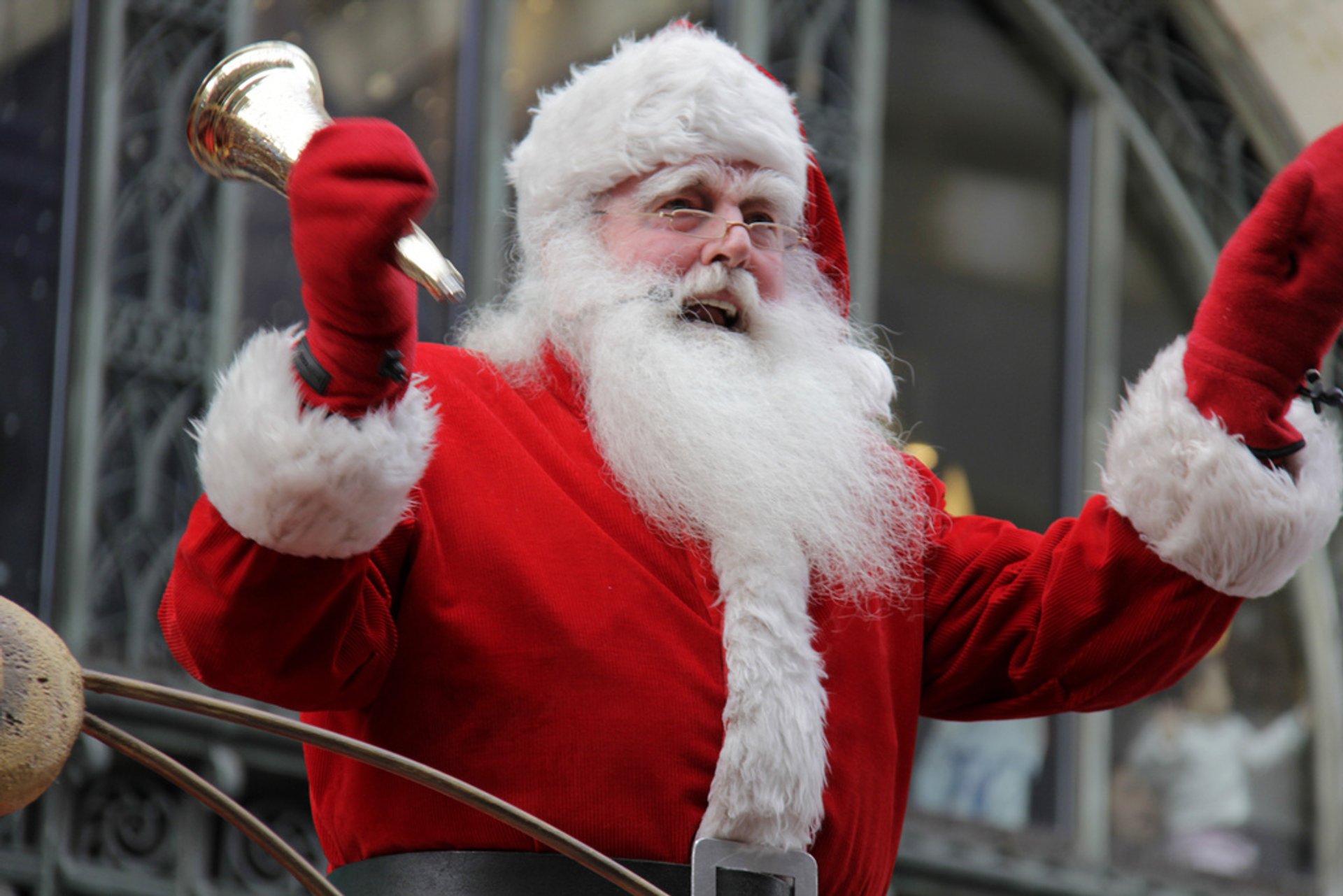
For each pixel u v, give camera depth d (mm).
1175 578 7016
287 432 5801
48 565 18234
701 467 6914
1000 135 24297
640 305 7355
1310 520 6777
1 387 18391
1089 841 22438
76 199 18906
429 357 7285
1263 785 23609
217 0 19719
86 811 17234
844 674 6949
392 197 5672
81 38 19203
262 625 6086
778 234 7703
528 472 6934
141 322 18828
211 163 6637
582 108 7703
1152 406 6930
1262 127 25250
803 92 22656
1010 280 23906
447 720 6605
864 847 6848
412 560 6723
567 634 6598
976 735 22250
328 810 6984
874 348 8438
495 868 6477
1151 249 25000
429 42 21094
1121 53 25125
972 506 23000
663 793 6477
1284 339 6809
